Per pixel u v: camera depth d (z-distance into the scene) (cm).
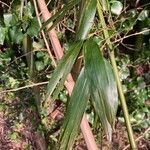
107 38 60
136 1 122
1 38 112
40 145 122
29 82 119
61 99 128
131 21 108
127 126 56
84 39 56
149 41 133
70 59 55
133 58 137
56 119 130
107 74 53
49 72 123
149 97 135
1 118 132
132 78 134
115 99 52
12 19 108
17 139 128
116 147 120
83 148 121
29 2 106
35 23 104
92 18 56
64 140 54
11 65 130
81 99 53
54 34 73
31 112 128
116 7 110
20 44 124
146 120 128
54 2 103
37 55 122
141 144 123
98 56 53
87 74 53
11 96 131
